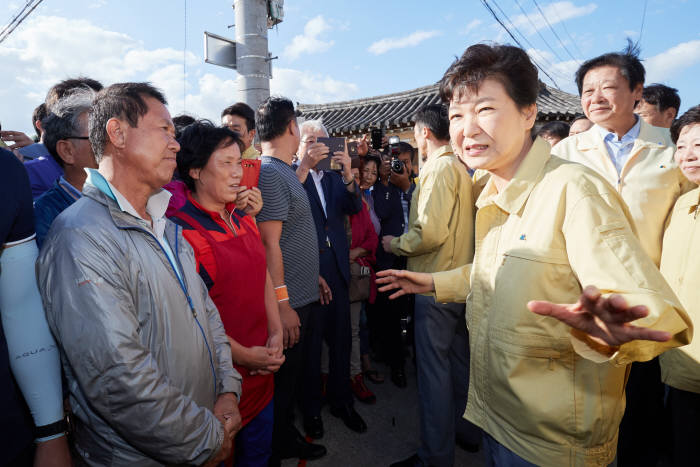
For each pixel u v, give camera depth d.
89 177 1.10
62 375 1.22
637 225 2.06
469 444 2.43
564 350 1.00
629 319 0.71
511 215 1.11
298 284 2.14
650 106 2.83
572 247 0.93
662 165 2.07
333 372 2.68
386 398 3.08
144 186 1.16
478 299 1.20
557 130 3.06
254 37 4.11
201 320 1.28
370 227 3.07
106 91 1.11
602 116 2.20
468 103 1.05
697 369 1.53
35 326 1.09
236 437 1.78
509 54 1.01
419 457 2.13
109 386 0.97
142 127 1.10
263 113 2.12
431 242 2.00
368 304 3.53
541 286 0.99
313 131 2.70
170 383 1.13
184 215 1.58
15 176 1.06
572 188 0.98
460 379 2.41
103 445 1.08
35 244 1.13
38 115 2.44
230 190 1.58
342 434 2.60
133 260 1.08
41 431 1.10
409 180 4.09
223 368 1.40
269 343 1.76
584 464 1.01
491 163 1.07
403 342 3.63
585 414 0.99
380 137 4.06
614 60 2.14
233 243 1.62
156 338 1.11
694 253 1.62
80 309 0.96
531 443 1.05
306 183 2.54
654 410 2.21
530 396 1.01
